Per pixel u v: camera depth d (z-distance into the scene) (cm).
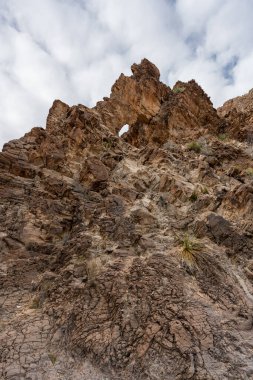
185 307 604
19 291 763
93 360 513
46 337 575
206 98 2534
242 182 1281
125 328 561
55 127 1742
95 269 746
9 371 484
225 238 877
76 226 1019
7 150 1339
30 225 1010
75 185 1238
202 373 463
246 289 704
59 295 694
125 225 936
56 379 475
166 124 2139
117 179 1330
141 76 2505
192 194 1110
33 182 1213
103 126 1814
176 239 875
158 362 496
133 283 670
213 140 1823
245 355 510
